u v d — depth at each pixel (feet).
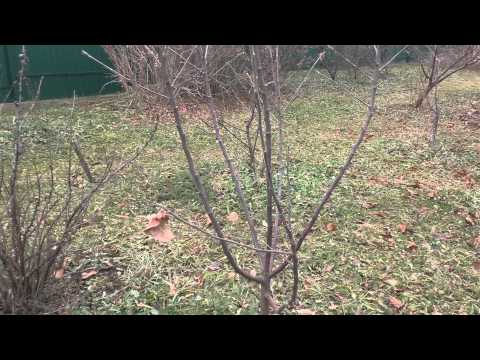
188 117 23.29
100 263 10.75
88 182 15.19
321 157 18.49
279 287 10.23
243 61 24.99
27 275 8.41
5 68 26.50
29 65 27.22
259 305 9.59
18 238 8.29
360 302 9.95
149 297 9.74
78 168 16.57
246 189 14.96
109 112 24.38
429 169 17.67
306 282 10.50
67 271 10.25
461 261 11.75
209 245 11.79
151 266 10.77
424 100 29.07
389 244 12.31
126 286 10.01
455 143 20.84
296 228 12.80
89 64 29.25
